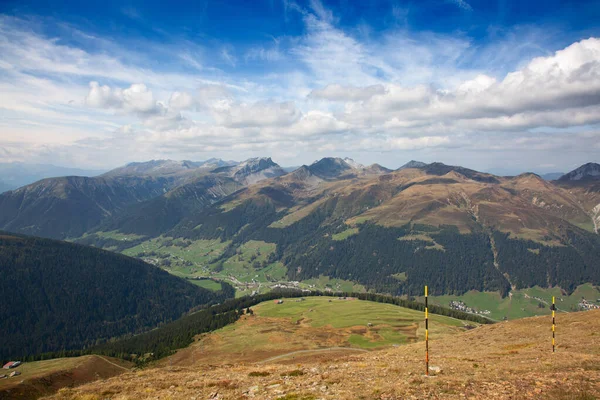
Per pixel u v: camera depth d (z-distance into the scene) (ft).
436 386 88.94
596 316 222.89
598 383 84.94
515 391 81.97
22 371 385.91
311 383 104.12
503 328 245.24
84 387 129.08
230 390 106.83
